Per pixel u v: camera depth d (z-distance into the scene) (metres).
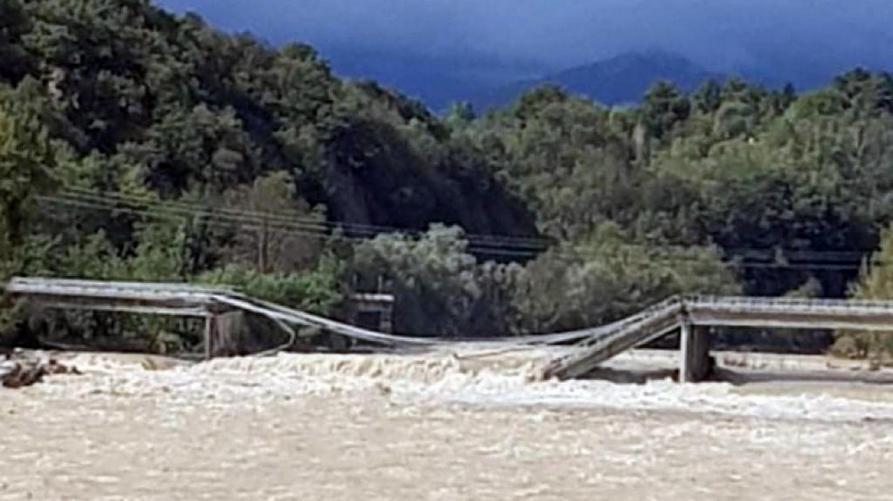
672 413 37.09
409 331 90.81
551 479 24.80
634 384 47.59
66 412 32.94
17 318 57.03
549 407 37.75
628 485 24.44
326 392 40.19
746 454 28.94
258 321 66.12
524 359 54.66
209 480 23.69
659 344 64.69
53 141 76.50
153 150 91.81
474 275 95.81
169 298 56.97
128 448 27.17
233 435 29.67
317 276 76.38
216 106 100.56
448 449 28.42
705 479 25.36
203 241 82.19
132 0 101.81
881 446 30.78
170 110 95.88
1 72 89.94
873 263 81.94
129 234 78.81
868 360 64.00
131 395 37.53
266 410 34.78
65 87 91.56
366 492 23.02
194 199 86.12
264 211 86.00
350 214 104.50
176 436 29.25
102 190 79.81
